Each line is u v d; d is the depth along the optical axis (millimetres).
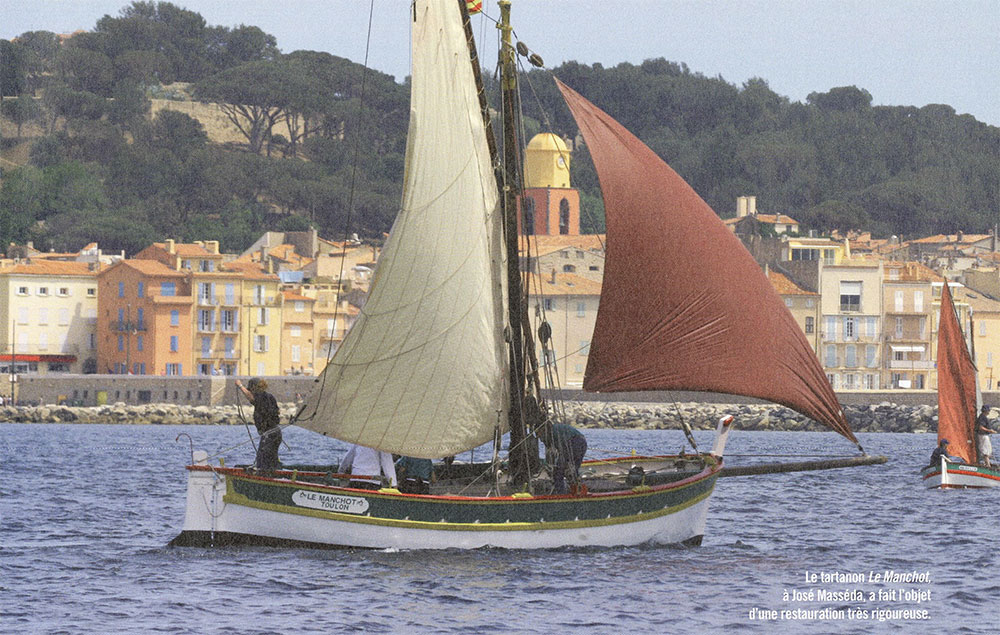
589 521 127062
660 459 146375
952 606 110438
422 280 122938
